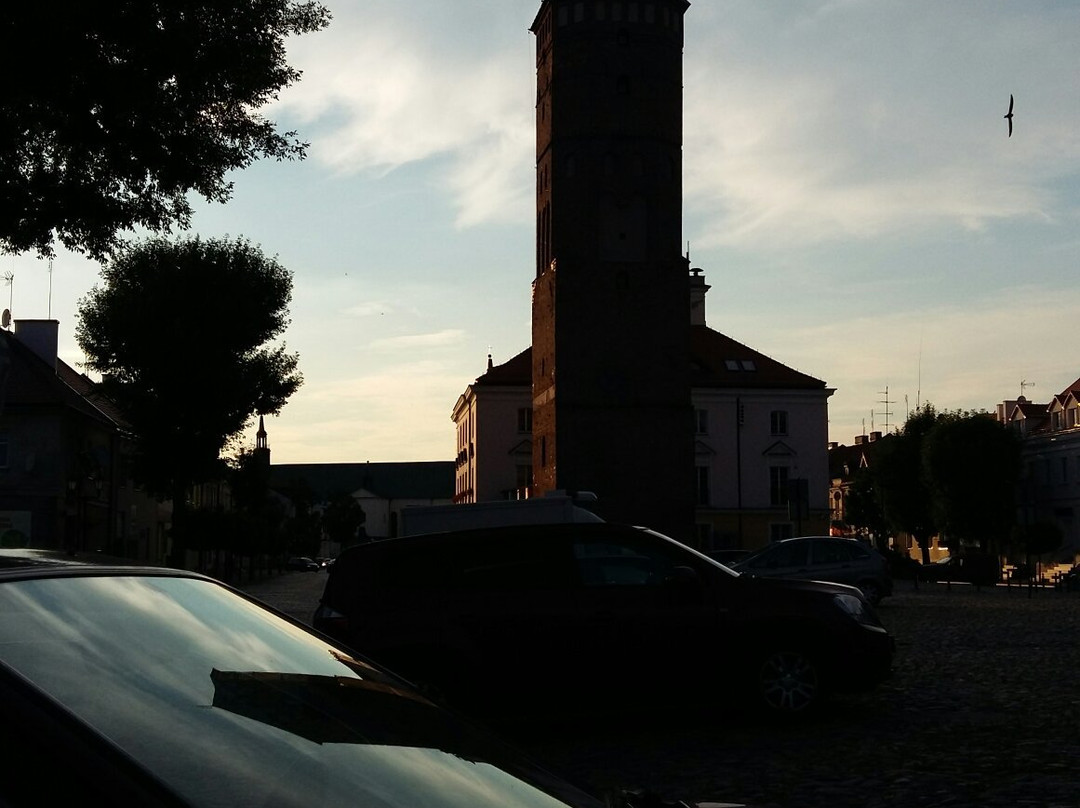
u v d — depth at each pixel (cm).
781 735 1208
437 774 316
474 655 1219
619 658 1238
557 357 6631
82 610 304
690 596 1263
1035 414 9981
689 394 6688
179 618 339
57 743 241
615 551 1275
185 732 271
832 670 1276
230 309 5484
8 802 232
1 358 2797
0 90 1475
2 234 1623
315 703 330
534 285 7356
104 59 1532
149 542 7444
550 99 6800
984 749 1104
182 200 1752
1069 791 916
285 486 16625
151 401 5500
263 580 8575
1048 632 2581
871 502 11825
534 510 2839
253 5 1639
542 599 1240
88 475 4497
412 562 1252
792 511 3306
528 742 1216
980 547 9538
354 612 1228
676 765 1060
